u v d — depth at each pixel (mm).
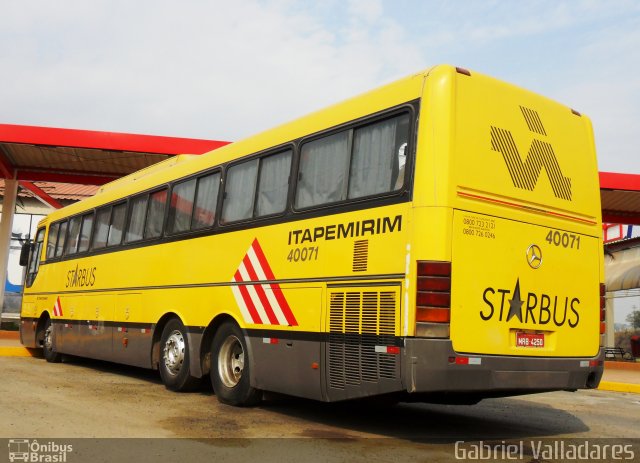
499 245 6051
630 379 14633
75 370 11852
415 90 6109
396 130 6195
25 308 15055
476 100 6168
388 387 5770
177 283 9227
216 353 8281
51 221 14547
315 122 7254
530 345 6203
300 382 6797
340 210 6586
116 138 17266
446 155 5797
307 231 6973
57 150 18141
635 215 21797
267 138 8000
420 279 5621
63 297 13109
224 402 8094
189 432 6258
